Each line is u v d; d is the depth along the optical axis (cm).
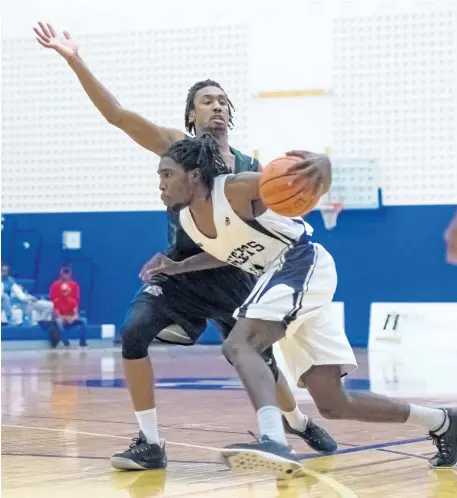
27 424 734
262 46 2284
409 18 2191
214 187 470
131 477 481
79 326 2291
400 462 525
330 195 2203
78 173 2430
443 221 2170
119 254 2395
